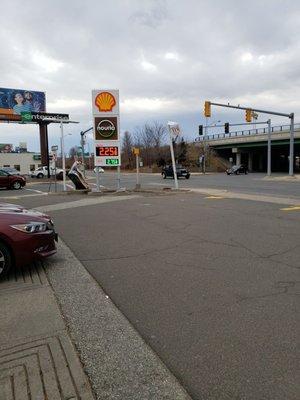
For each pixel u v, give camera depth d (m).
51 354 3.83
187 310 4.82
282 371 3.42
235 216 12.28
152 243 8.70
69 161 106.38
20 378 3.42
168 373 3.46
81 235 9.96
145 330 4.32
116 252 7.99
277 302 4.99
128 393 3.19
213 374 3.42
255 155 98.88
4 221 6.37
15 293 5.66
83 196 22.08
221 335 4.12
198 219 11.84
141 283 5.94
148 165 104.62
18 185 34.78
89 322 4.58
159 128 109.19
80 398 3.13
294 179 44.09
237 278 6.01
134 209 14.84
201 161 82.81
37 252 6.55
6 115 64.56
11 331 4.38
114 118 23.19
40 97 67.69
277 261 6.93
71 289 5.79
